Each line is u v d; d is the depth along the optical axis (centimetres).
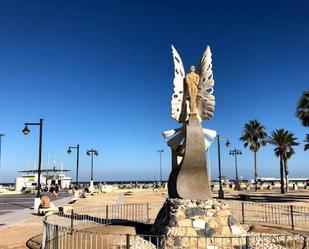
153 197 4312
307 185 8500
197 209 1248
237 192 6028
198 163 1338
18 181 6625
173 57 1455
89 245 1180
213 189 7025
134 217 2092
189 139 1350
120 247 1125
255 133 7375
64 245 1154
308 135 5541
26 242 1392
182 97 1445
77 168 5491
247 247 940
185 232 1205
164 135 1453
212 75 1430
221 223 1236
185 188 1323
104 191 5950
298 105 4312
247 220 1947
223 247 1153
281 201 3575
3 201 3619
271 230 1448
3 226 1792
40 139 2778
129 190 6444
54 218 1920
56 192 4600
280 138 6469
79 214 2123
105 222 1764
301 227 1692
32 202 3447
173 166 1441
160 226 1315
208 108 1421
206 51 1454
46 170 7381
